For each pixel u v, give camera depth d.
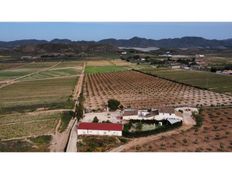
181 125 39.84
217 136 36.00
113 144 33.88
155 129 37.19
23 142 34.72
